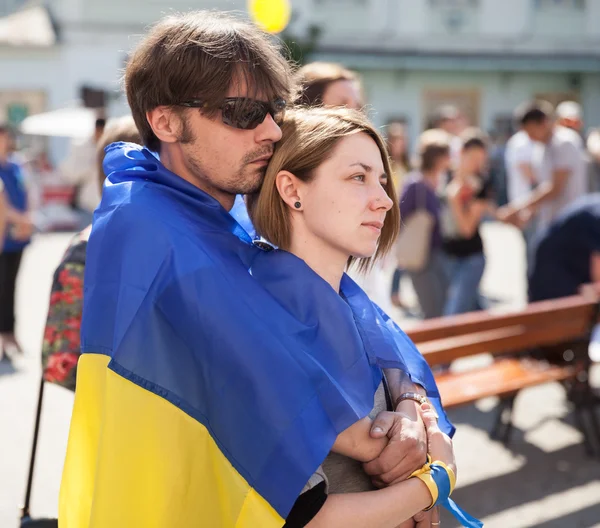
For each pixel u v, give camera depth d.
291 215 1.49
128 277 1.35
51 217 14.24
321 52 19.56
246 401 1.29
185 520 1.32
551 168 6.26
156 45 1.46
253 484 1.28
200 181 1.52
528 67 20.47
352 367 1.39
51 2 18.34
